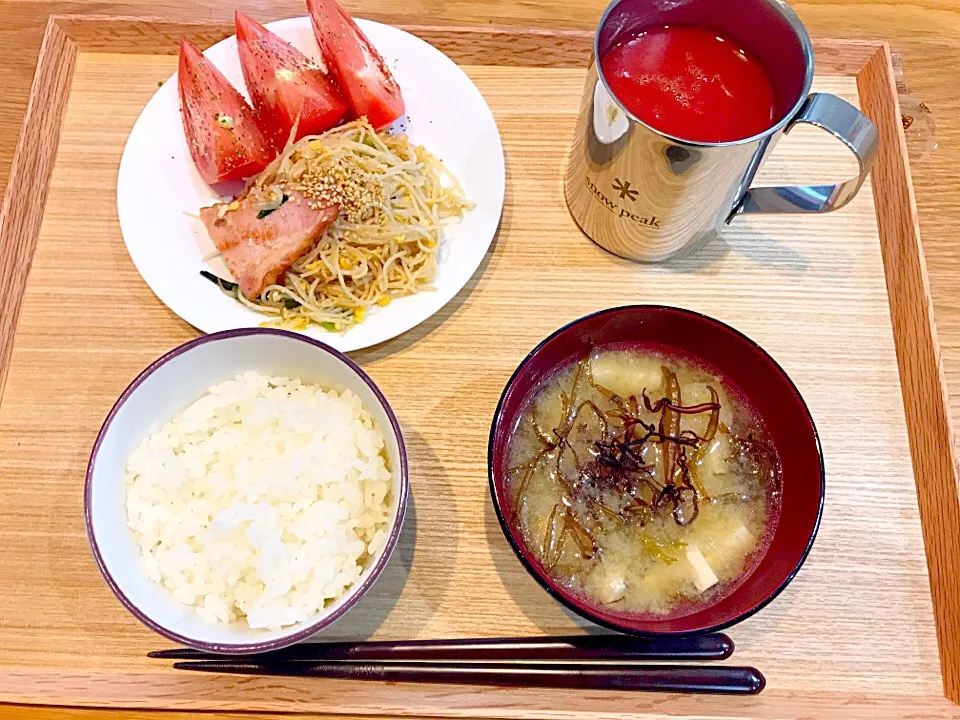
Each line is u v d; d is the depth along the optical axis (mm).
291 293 350
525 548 274
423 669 292
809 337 353
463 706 288
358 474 292
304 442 295
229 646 253
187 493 293
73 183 373
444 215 372
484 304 357
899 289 355
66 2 404
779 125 277
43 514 317
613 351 321
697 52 318
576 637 298
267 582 269
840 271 366
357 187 356
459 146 378
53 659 296
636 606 285
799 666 300
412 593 307
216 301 344
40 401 335
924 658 303
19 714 292
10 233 349
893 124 375
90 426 332
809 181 383
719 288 362
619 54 318
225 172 363
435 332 351
